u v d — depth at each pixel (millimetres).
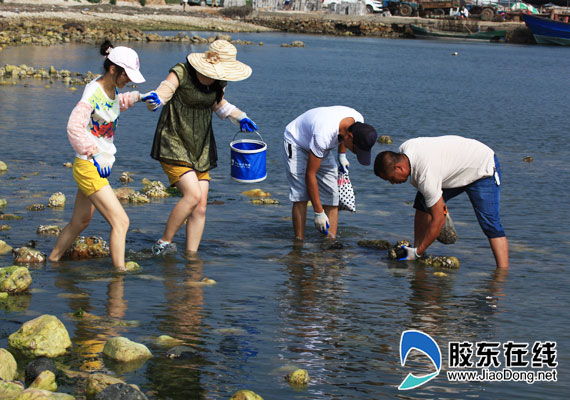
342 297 5438
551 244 7273
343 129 6516
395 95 23156
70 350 4188
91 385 3635
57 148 11633
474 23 62719
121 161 10969
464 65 37938
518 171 11430
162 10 63688
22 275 5238
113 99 5637
